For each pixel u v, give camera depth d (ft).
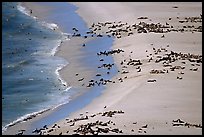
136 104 434.71
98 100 463.42
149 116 406.00
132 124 389.60
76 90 501.97
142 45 615.57
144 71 523.70
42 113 453.58
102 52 607.78
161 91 461.78
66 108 458.91
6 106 470.80
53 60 598.75
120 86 491.72
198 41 632.79
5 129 425.28
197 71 517.14
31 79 539.29
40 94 497.87
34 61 595.88
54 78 540.52
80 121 408.26
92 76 534.78
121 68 547.49
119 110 424.46
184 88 469.16
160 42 624.59
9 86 520.01
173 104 431.43
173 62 547.90
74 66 572.51
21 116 451.12
